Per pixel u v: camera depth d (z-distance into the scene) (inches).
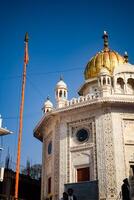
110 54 1289.4
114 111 992.2
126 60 1350.9
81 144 994.1
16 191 732.0
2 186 1151.0
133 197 837.8
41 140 1302.9
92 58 1315.2
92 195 900.6
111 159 922.7
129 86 1184.8
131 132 978.7
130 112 1000.9
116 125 971.3
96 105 1000.9
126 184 644.1
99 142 956.6
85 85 1268.5
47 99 1236.5
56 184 987.3
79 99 1047.0
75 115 1043.9
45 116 1100.5
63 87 1117.1
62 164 993.5
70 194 669.9
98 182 906.7
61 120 1066.1
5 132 894.4
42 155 1183.6
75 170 971.9
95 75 1242.6
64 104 1088.8
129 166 928.9
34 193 1346.0
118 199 866.8
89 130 1003.9
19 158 764.6
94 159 946.1
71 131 1035.3
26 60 906.1
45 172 1119.6
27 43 927.7
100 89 1032.8
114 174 901.2
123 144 949.8
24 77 877.8
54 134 1072.8
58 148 1034.7
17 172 751.7
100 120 984.3
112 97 979.9
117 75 1167.6
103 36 1406.3
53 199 973.8
